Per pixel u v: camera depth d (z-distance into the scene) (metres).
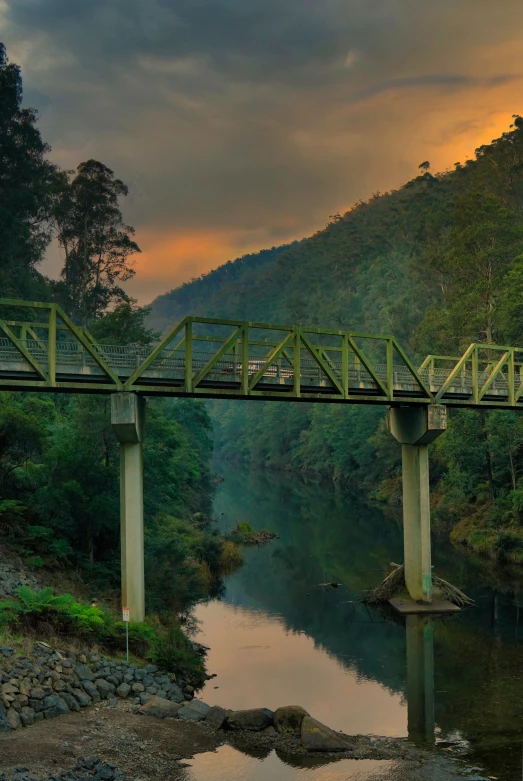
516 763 24.38
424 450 48.16
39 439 42.41
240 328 37.75
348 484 119.50
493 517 65.75
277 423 162.62
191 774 21.36
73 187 100.88
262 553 67.25
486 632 42.22
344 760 23.42
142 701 26.08
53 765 19.78
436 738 27.06
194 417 109.06
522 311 65.88
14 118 93.75
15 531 37.59
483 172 120.94
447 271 82.81
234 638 41.59
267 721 25.36
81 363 33.66
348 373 42.56
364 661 37.41
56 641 27.64
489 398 50.56
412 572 48.28
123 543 34.78
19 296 79.12
